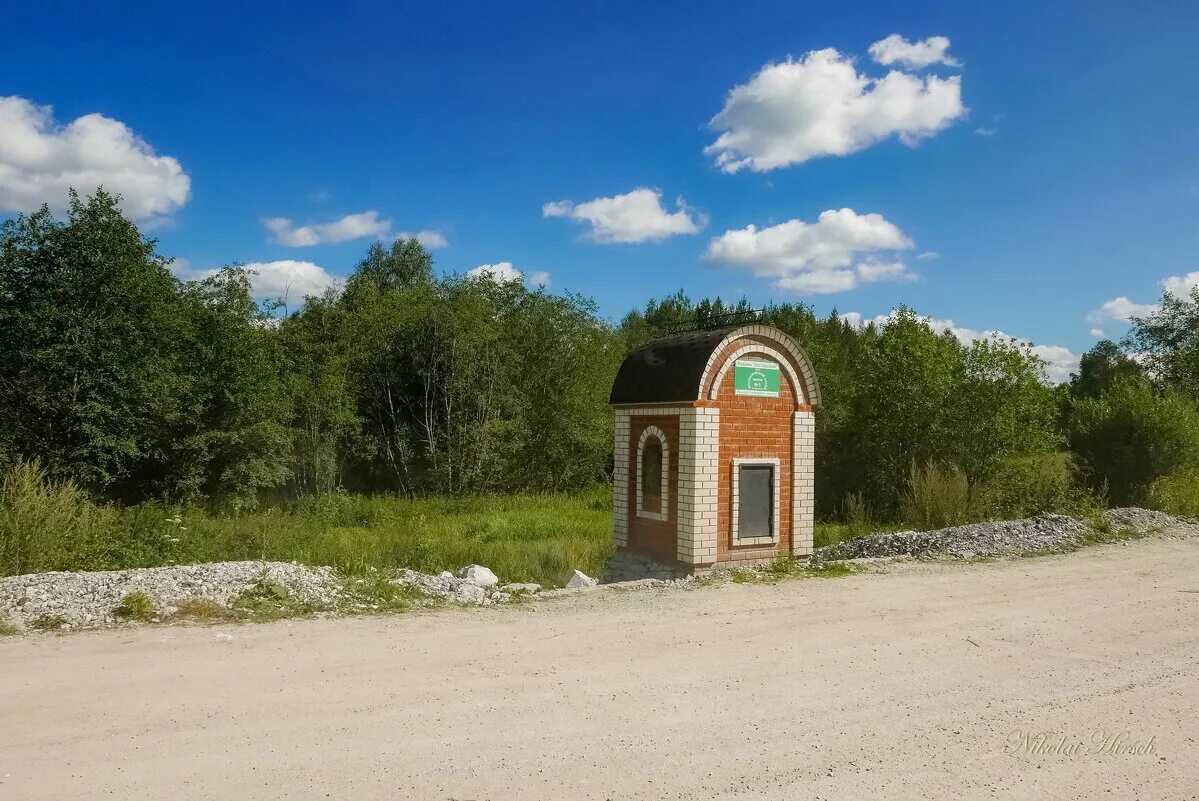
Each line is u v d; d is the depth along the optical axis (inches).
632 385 525.3
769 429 508.4
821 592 410.9
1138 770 199.8
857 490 920.3
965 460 852.0
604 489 1075.3
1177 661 292.7
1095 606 381.7
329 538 586.2
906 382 888.3
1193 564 503.2
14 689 230.4
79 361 660.7
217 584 344.8
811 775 191.5
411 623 325.1
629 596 397.7
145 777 178.1
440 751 197.9
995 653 299.7
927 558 522.0
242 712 218.5
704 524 475.2
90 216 675.4
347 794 173.5
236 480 783.1
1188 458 829.8
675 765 194.7
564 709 229.9
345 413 928.9
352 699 231.8
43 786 172.1
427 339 1043.3
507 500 932.0
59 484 631.8
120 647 273.9
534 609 362.0
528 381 1085.8
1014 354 855.7
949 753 207.0
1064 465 815.7
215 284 788.6
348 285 1123.3
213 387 761.6
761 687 254.8
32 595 319.9
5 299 652.7
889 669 277.3
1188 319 1374.3
